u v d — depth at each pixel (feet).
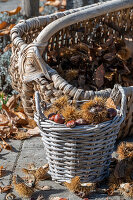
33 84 8.72
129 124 8.73
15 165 7.91
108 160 7.23
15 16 14.32
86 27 11.31
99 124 6.44
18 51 9.30
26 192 6.72
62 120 6.59
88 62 10.78
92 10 9.81
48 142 6.80
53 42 10.80
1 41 12.98
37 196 6.86
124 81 10.71
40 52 8.63
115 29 11.60
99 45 11.23
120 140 8.96
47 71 8.33
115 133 6.88
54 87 8.18
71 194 6.91
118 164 7.35
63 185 7.19
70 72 10.20
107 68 10.77
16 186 6.79
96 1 13.78
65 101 7.14
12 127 9.27
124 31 11.69
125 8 10.81
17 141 8.95
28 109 9.54
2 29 13.12
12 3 20.56
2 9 18.79
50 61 10.80
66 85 7.91
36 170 7.42
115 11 11.02
